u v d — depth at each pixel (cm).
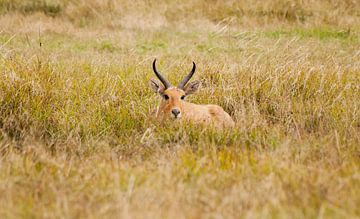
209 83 3253
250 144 2364
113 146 2412
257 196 1734
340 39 5206
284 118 2769
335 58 4169
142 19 5616
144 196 1739
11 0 5841
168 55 4484
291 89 3098
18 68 2984
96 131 2547
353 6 6025
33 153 2198
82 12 5731
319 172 1931
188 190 1791
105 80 3145
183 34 5309
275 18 5719
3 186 1822
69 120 2602
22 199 1748
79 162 2161
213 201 1700
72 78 3133
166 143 2427
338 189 1786
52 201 1744
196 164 2039
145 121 2628
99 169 2008
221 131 2488
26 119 2550
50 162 2078
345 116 2711
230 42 5000
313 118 2741
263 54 4128
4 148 2280
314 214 1623
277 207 1648
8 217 1619
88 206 1684
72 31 5253
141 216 1595
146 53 4581
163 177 1892
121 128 2602
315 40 5091
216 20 5747
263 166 2003
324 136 2441
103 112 2727
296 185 1825
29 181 1898
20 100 2653
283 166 1983
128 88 3086
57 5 5859
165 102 2745
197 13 5856
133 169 2006
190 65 3644
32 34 5075
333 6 5969
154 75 3406
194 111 2727
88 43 4922
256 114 2717
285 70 3253
